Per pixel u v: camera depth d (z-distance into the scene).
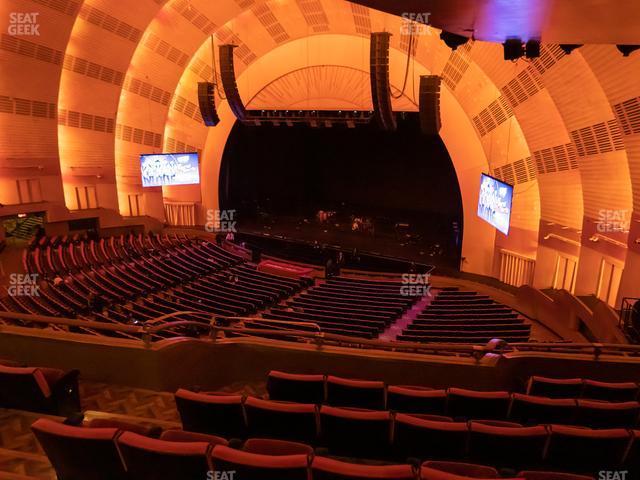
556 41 6.43
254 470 3.27
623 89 11.28
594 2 4.24
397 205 25.64
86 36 17.98
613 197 13.17
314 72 20.62
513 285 18.09
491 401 5.38
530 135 15.89
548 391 6.16
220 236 21.98
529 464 4.46
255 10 19.66
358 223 23.70
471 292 16.52
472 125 18.33
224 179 23.69
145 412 5.62
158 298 12.80
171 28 19.34
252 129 25.52
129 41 18.41
